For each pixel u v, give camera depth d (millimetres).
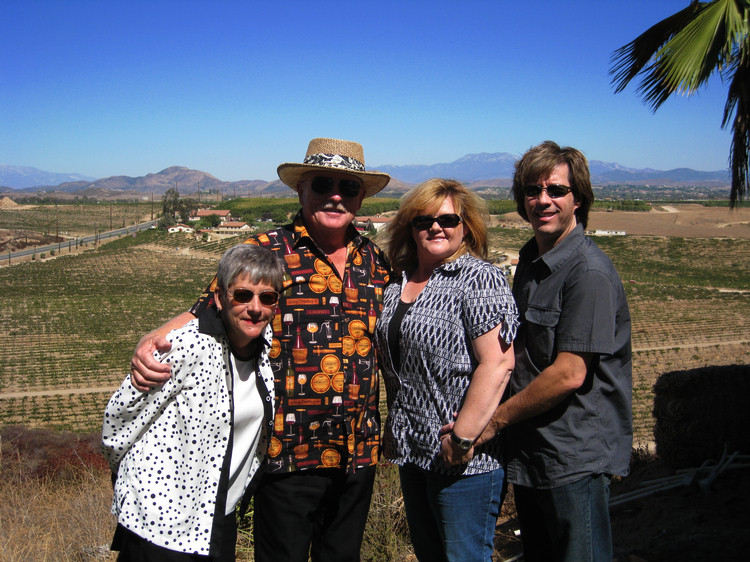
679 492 3539
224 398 2133
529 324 2398
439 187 2441
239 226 118125
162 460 2053
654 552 2887
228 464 2160
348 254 2570
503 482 2598
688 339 44062
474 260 2414
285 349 2379
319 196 2477
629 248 100062
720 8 3254
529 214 2529
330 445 2410
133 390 1991
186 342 2037
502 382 2287
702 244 100125
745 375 3830
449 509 2377
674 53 3406
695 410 3762
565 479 2295
